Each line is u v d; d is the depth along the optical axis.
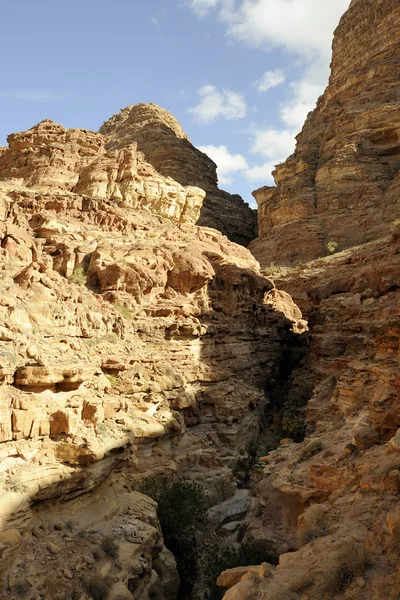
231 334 35.44
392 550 10.70
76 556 14.93
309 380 38.91
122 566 15.45
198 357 31.09
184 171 87.00
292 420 34.50
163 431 24.44
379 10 88.19
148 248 33.38
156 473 23.34
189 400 27.95
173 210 44.81
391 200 66.81
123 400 23.73
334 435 21.31
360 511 13.02
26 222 32.47
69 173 50.00
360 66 87.44
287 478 18.78
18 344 17.75
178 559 19.94
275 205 78.81
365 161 74.00
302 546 12.77
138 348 27.41
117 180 42.16
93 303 26.56
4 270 23.69
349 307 39.44
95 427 18.39
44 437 16.47
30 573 13.67
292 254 70.75
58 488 15.96
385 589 9.61
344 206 71.06
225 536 22.53
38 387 16.64
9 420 15.53
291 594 10.17
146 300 30.98
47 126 53.72
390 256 43.94
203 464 26.73
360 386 24.34
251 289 40.47
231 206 91.06
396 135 73.56
